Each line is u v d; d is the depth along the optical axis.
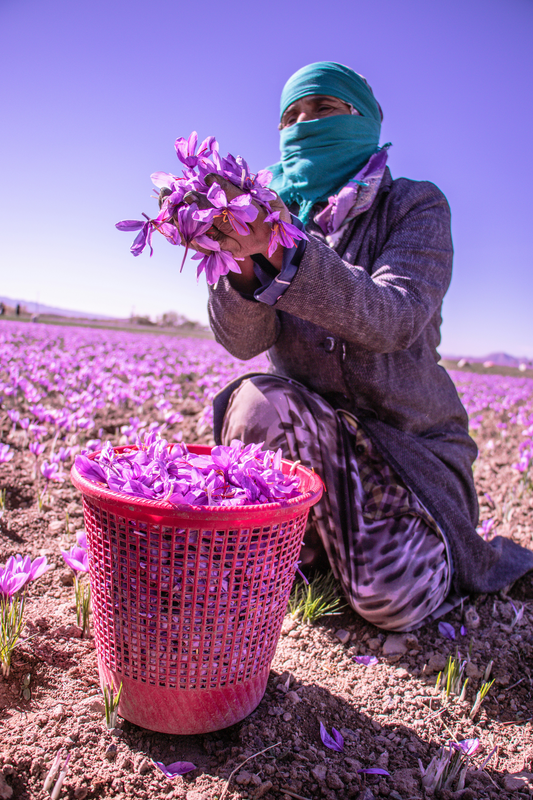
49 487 3.07
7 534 2.42
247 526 1.21
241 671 1.38
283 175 2.38
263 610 1.36
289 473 1.70
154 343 23.69
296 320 2.19
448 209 2.20
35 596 1.94
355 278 1.63
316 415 2.03
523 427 8.24
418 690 1.69
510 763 1.44
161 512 1.15
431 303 1.91
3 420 4.83
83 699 1.46
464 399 11.15
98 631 1.41
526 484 4.09
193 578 1.24
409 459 2.12
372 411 2.20
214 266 1.21
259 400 2.00
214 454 1.37
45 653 1.61
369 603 1.87
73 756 1.28
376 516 2.00
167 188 1.20
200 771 1.30
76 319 91.69
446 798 1.29
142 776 1.25
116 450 1.67
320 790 1.28
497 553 2.28
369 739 1.47
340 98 2.18
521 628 2.07
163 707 1.33
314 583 2.14
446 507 2.10
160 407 5.39
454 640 1.96
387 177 2.23
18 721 1.37
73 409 4.78
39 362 7.89
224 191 1.18
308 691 1.63
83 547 1.72
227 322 1.96
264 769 1.31
